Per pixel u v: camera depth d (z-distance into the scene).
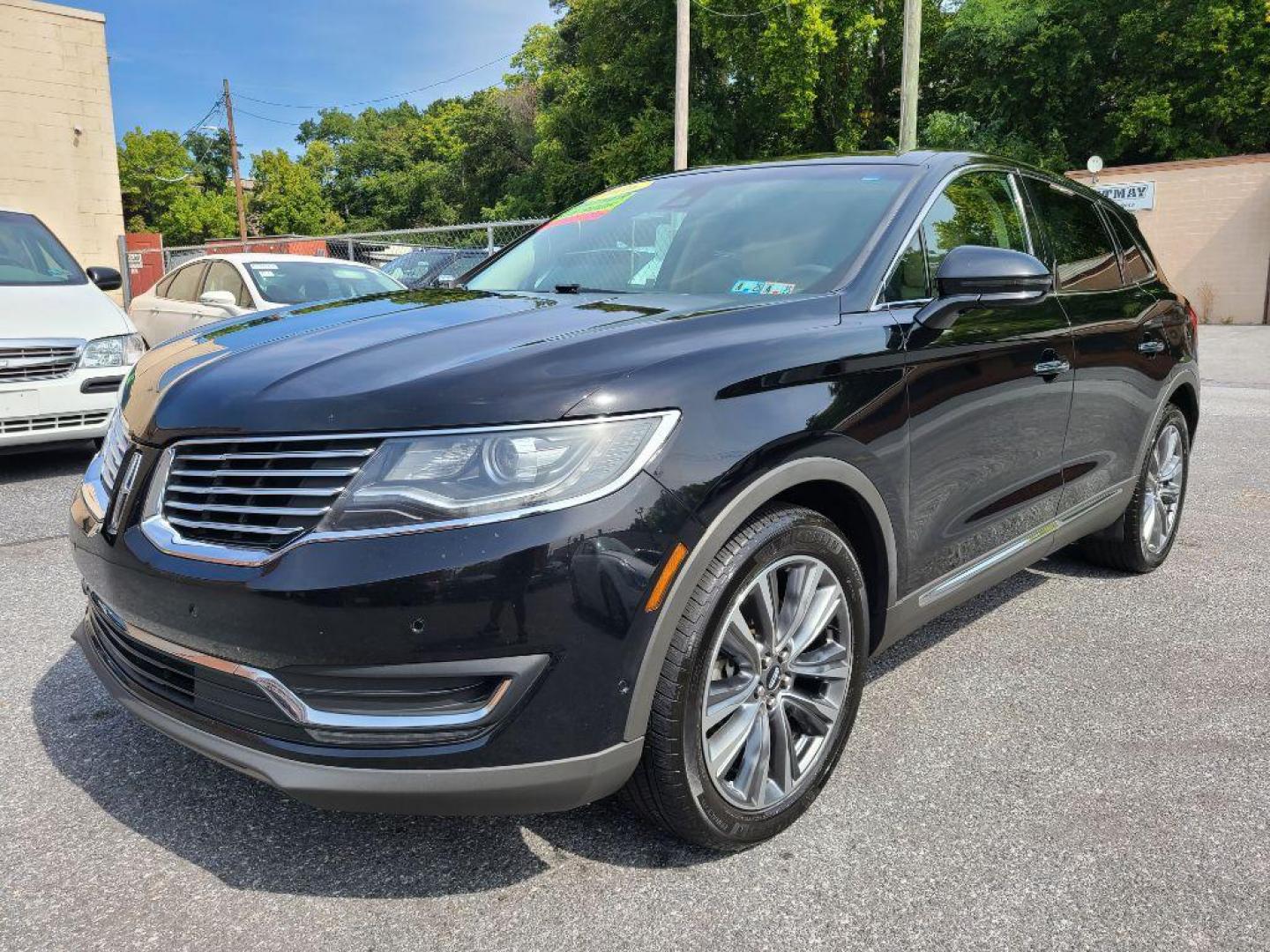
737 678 2.20
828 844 2.29
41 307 6.11
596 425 1.91
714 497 2.01
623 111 31.06
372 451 1.87
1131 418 3.87
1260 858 2.24
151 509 2.12
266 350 2.31
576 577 1.85
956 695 3.12
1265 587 4.20
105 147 18.33
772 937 1.96
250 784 2.54
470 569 1.80
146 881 2.13
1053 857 2.24
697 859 2.23
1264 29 24.05
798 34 25.44
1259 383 11.34
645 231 3.26
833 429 2.29
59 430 5.87
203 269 9.16
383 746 1.87
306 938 1.95
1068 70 26.61
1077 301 3.53
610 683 1.91
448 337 2.25
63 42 17.62
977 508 2.92
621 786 2.08
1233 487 6.11
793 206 3.07
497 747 1.87
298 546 1.86
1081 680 3.24
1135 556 4.24
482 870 2.18
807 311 2.48
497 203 43.81
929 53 29.27
